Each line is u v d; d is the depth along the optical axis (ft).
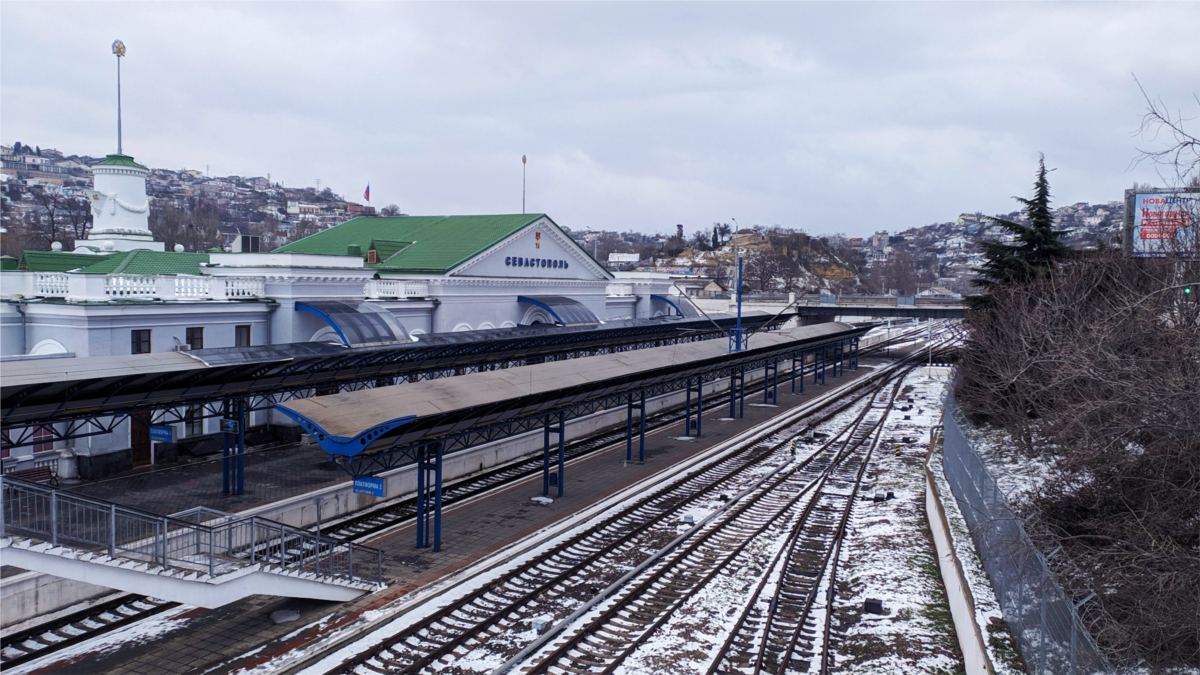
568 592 56.44
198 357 68.85
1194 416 41.83
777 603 54.90
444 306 125.49
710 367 118.11
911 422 139.64
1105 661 31.53
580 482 90.48
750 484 92.22
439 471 65.57
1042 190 120.78
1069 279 90.48
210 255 104.88
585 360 92.07
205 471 81.41
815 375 198.90
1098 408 47.19
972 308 126.31
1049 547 48.44
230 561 50.06
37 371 55.47
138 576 45.75
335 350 84.23
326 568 58.13
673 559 62.85
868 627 51.03
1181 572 36.29
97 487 73.61
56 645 47.85
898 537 70.03
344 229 174.70
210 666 44.80
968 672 44.06
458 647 47.09
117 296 82.69
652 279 191.83
